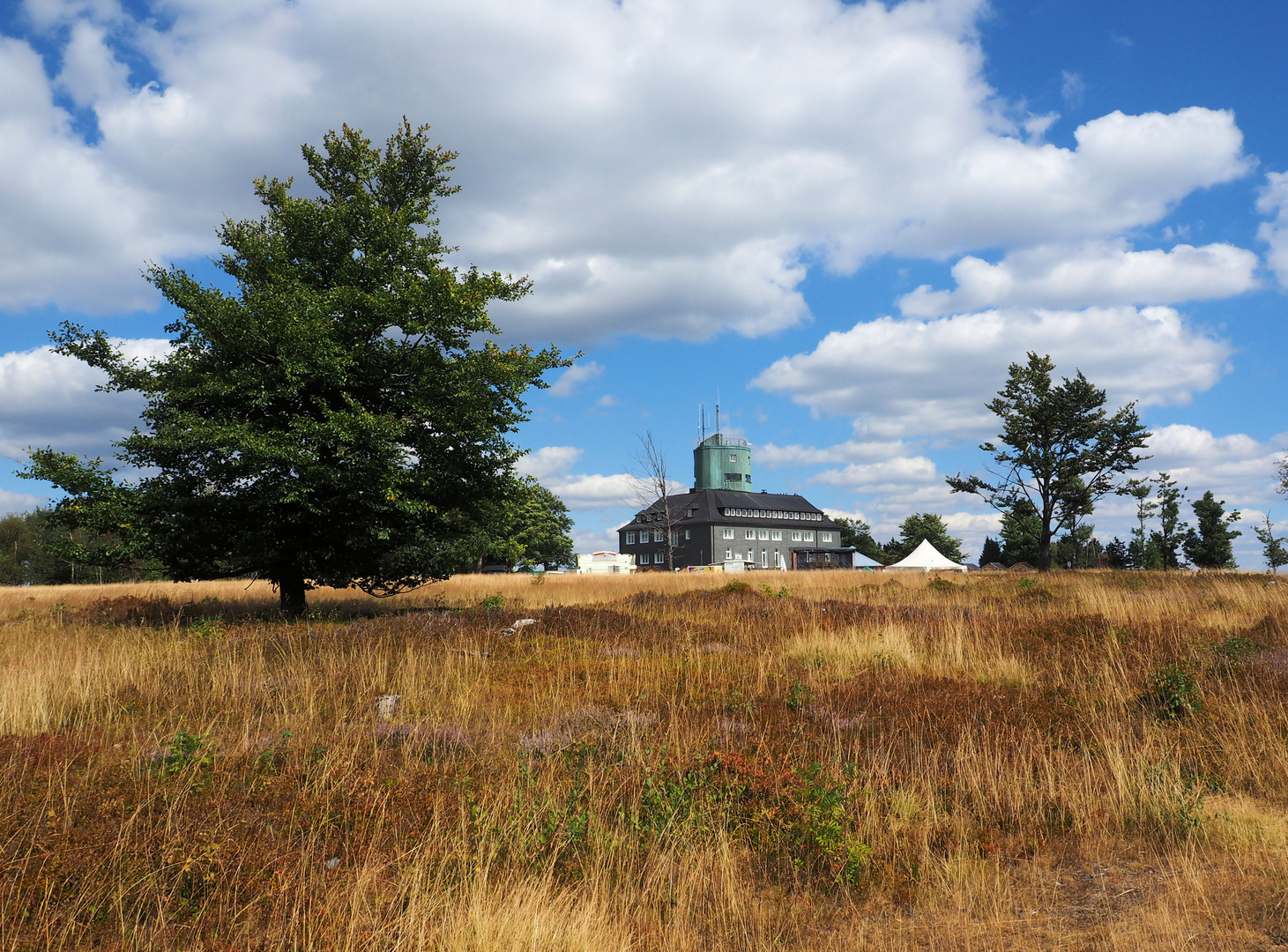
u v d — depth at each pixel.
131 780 5.77
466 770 6.16
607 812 5.47
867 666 10.64
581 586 29.67
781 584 29.91
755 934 4.23
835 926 4.34
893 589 26.06
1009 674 9.96
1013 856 5.11
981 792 5.87
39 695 7.86
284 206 17.61
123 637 12.48
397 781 5.73
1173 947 3.86
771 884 4.81
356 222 17.77
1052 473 40.72
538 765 6.34
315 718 7.79
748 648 12.12
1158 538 62.97
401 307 16.58
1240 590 18.98
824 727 7.65
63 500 15.27
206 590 31.03
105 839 4.64
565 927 4.02
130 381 16.11
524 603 21.77
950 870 4.79
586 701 8.65
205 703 8.31
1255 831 5.13
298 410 17.00
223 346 15.88
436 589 29.05
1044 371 40.97
